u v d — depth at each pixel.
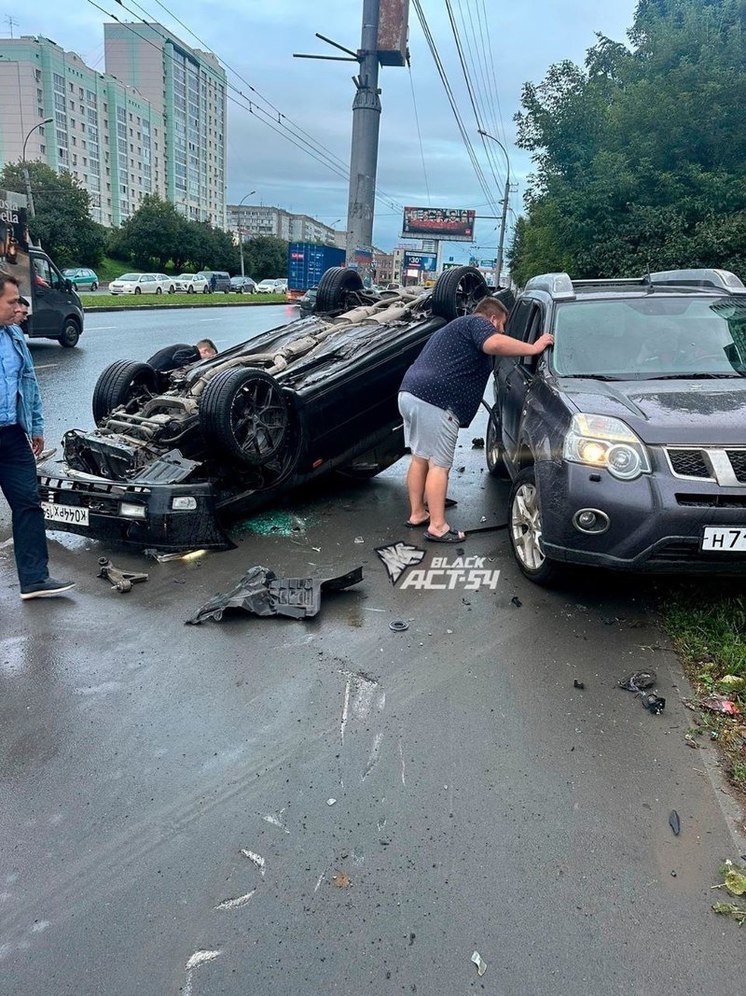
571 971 2.04
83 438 5.52
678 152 13.73
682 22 15.12
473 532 5.43
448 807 2.66
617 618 4.04
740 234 12.53
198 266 88.62
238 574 4.77
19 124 107.12
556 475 3.83
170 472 5.02
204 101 142.50
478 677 3.50
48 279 15.80
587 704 3.27
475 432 9.35
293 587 4.34
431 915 2.22
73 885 2.36
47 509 5.17
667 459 3.54
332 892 2.31
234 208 166.75
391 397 6.61
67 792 2.77
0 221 14.35
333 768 2.88
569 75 15.71
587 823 2.57
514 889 2.31
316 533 5.53
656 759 2.91
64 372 12.76
